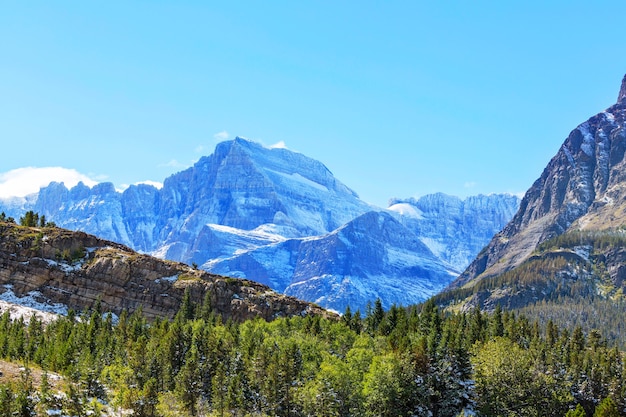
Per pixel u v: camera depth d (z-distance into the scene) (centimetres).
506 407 18100
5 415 11281
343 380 16575
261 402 16275
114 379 15275
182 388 15888
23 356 16988
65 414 11969
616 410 17975
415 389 17250
